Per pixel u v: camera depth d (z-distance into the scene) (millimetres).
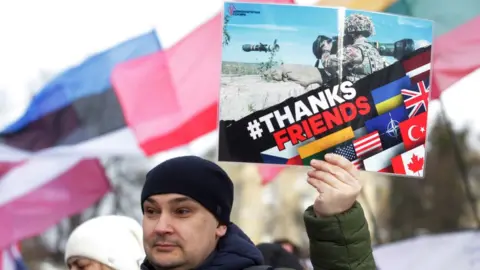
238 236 3707
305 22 3877
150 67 7289
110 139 7371
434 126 15195
